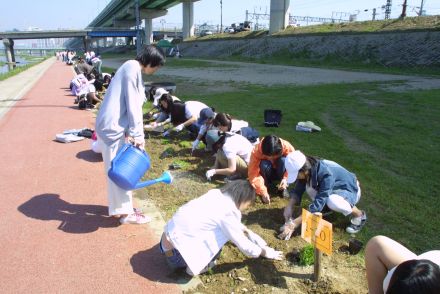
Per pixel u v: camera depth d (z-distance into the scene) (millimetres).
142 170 3787
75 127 9086
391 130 8297
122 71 3736
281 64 32250
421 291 1779
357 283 3238
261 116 9703
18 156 6684
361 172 5734
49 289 3168
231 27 61062
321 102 11898
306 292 3150
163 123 8125
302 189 4238
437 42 25969
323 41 34938
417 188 5137
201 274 3365
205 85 17250
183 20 65000
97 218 4375
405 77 20750
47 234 4012
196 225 3123
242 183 3256
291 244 3850
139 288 3182
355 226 4039
